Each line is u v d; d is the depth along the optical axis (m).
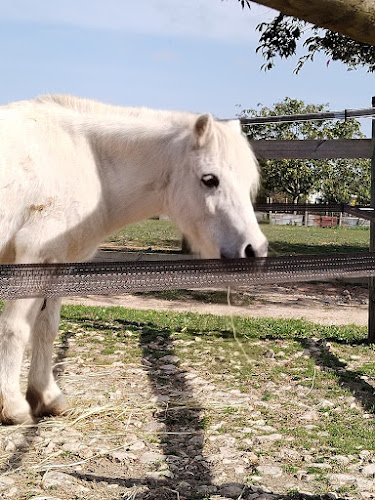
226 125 3.40
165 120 3.63
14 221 3.41
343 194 29.72
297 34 11.35
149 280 1.99
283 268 2.18
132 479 3.14
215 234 3.26
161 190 3.61
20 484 3.02
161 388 4.67
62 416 3.99
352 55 11.35
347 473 3.28
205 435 3.78
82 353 5.54
